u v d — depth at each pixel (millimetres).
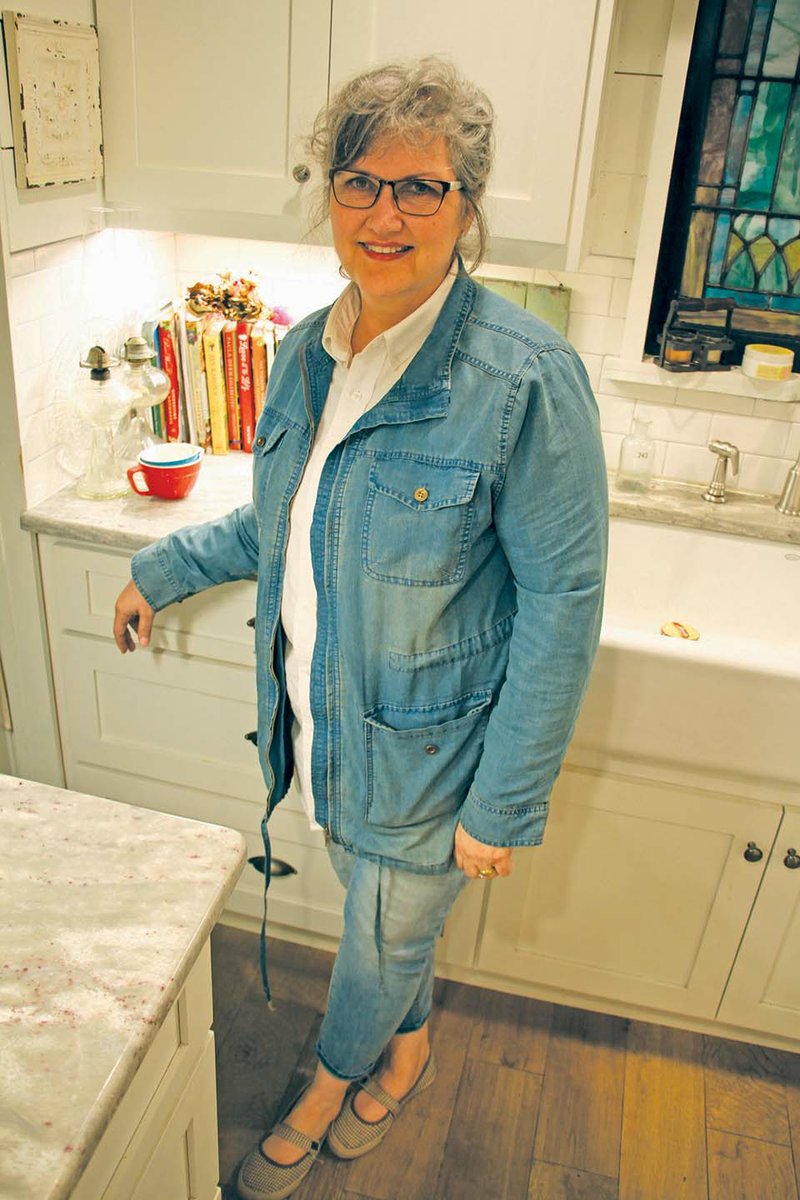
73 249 1749
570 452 1117
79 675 1909
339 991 1498
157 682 1854
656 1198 1603
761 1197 1613
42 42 1514
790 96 1715
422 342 1160
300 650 1349
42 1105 727
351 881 1439
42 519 1743
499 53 1479
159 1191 1011
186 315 1984
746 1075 1824
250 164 1657
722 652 1479
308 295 2078
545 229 1572
